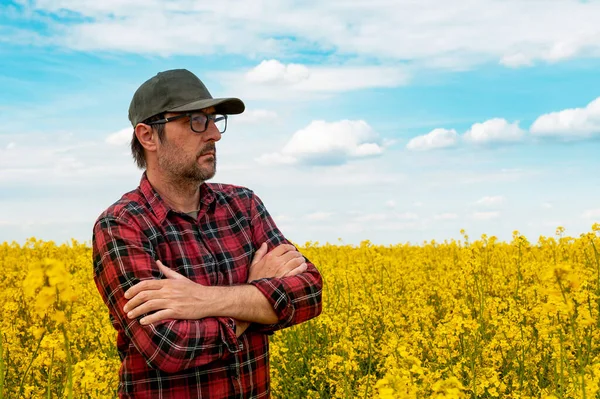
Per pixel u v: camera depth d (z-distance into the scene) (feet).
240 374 9.01
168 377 8.61
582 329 16.67
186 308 8.45
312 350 19.99
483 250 27.86
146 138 9.57
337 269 26.61
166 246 9.16
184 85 9.46
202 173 9.39
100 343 19.39
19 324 21.08
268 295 8.96
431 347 18.25
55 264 7.45
